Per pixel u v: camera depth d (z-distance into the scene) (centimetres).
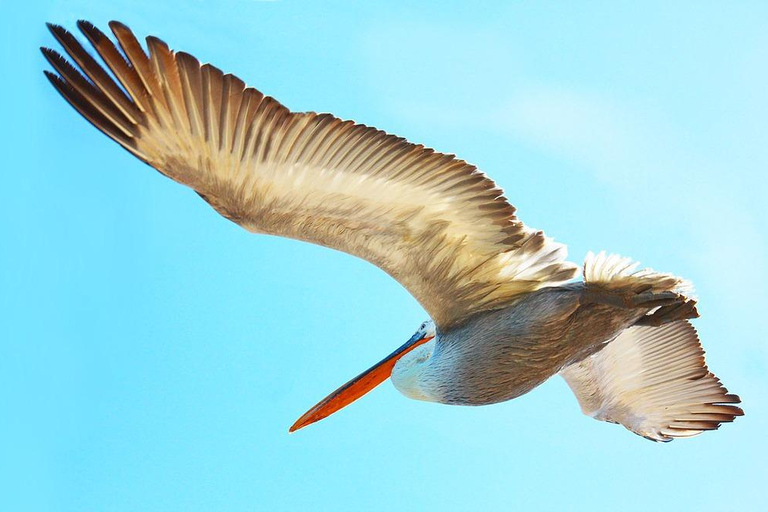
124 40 983
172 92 998
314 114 1014
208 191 1061
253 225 1091
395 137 1052
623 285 1191
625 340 1462
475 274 1222
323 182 1069
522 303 1245
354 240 1148
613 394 1495
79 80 998
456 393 1273
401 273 1205
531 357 1250
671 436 1506
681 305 1210
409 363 1334
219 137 1020
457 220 1153
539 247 1211
